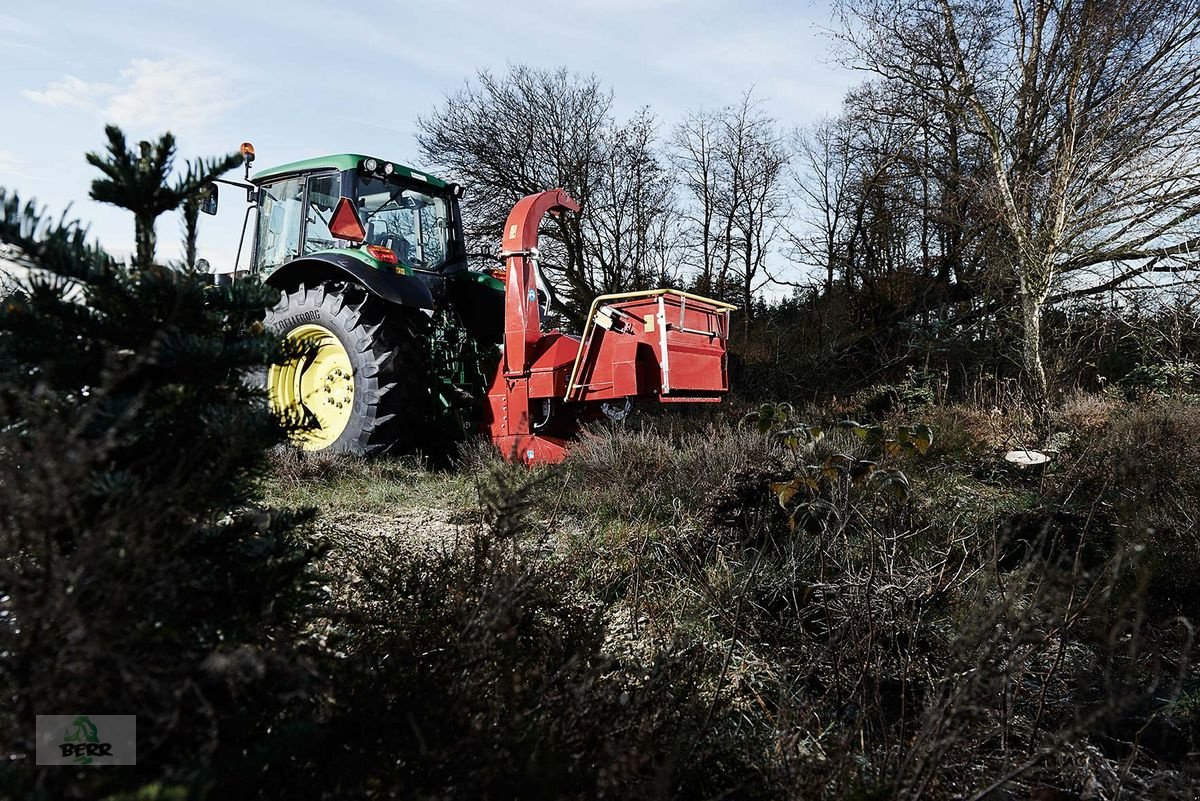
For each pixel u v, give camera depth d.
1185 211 8.12
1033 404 7.83
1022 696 2.52
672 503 4.28
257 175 6.93
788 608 2.97
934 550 3.30
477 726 1.58
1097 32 8.20
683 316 5.77
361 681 1.64
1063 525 3.87
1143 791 2.06
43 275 1.46
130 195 1.53
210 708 1.18
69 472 1.14
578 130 16.92
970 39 10.41
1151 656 2.66
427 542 3.46
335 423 6.21
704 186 19.22
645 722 1.79
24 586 1.18
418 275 6.77
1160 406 7.40
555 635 2.10
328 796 1.38
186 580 1.39
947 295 11.89
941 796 1.87
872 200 13.50
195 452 1.45
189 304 1.55
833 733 2.22
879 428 3.79
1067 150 8.04
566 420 6.10
